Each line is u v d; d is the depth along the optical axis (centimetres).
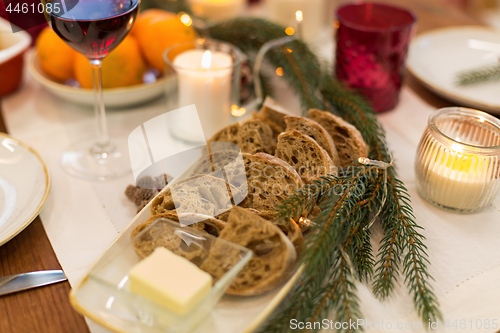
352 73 72
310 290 50
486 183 56
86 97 70
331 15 95
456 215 59
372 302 51
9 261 54
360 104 66
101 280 47
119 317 48
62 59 70
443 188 58
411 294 52
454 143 55
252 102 73
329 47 87
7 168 59
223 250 50
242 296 50
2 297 52
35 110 73
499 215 59
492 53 81
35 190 57
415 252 53
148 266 47
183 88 66
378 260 55
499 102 72
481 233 57
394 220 55
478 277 53
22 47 72
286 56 72
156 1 81
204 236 51
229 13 88
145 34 71
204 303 47
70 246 56
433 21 93
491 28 91
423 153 58
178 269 47
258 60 71
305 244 50
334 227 51
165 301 46
